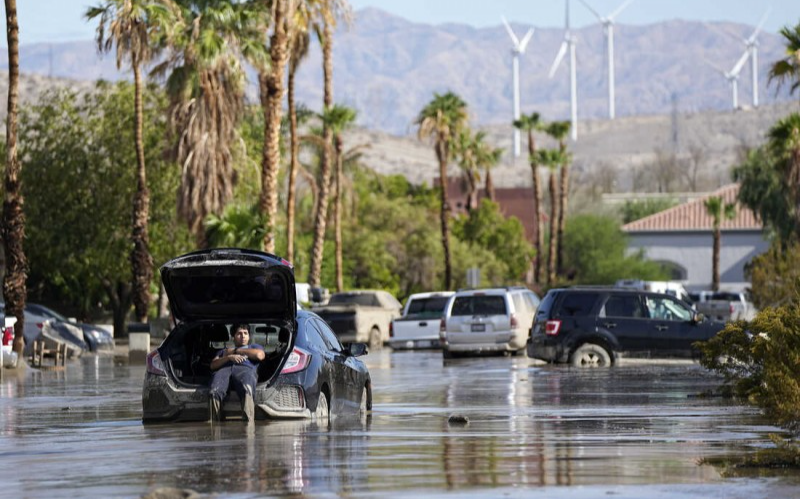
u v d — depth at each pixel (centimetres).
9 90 8269
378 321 11275
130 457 3017
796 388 3622
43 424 3994
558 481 2519
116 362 8938
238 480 2581
